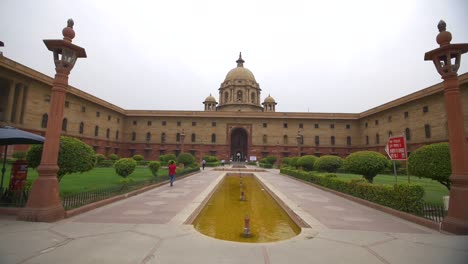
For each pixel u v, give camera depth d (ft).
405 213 23.18
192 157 87.92
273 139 145.69
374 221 22.07
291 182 56.54
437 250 14.97
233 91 177.88
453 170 19.35
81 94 111.24
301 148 143.54
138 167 102.01
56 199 20.93
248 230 19.94
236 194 42.19
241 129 155.33
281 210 29.76
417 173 27.50
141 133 148.15
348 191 35.60
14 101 85.46
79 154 27.66
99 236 16.61
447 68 20.11
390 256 14.01
